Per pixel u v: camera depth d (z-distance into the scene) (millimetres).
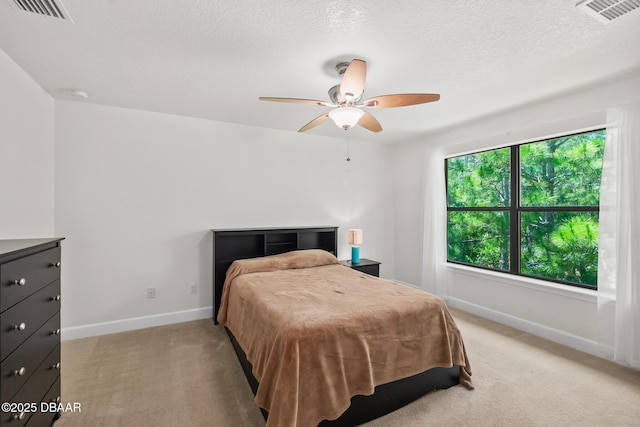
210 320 3242
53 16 1515
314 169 3955
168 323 3113
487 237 3605
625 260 2230
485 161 3615
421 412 1779
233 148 3430
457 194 3961
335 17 1539
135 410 1769
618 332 2258
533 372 2203
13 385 1201
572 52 1895
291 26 1614
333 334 1620
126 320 2930
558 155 2977
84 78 2252
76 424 1646
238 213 3467
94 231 2801
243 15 1522
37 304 1421
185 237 3195
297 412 1442
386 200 4555
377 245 4480
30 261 1353
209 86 2406
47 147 2520
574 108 2559
